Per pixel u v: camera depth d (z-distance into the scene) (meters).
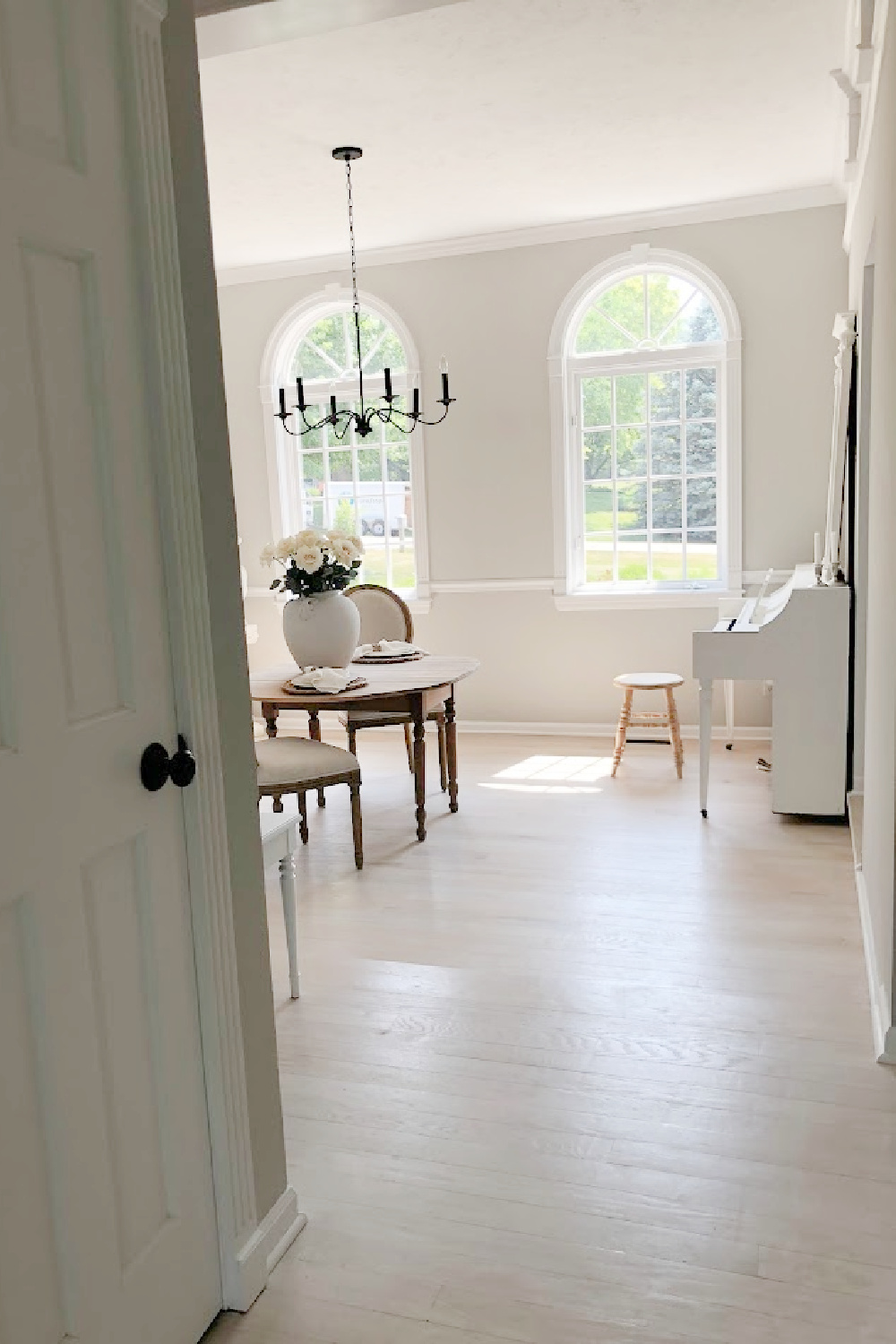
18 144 1.29
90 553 1.44
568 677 6.08
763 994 2.82
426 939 3.28
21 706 1.31
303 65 3.48
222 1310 1.77
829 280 5.32
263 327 6.37
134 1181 1.54
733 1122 2.24
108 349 1.46
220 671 1.75
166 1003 1.61
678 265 5.55
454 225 5.58
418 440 6.14
